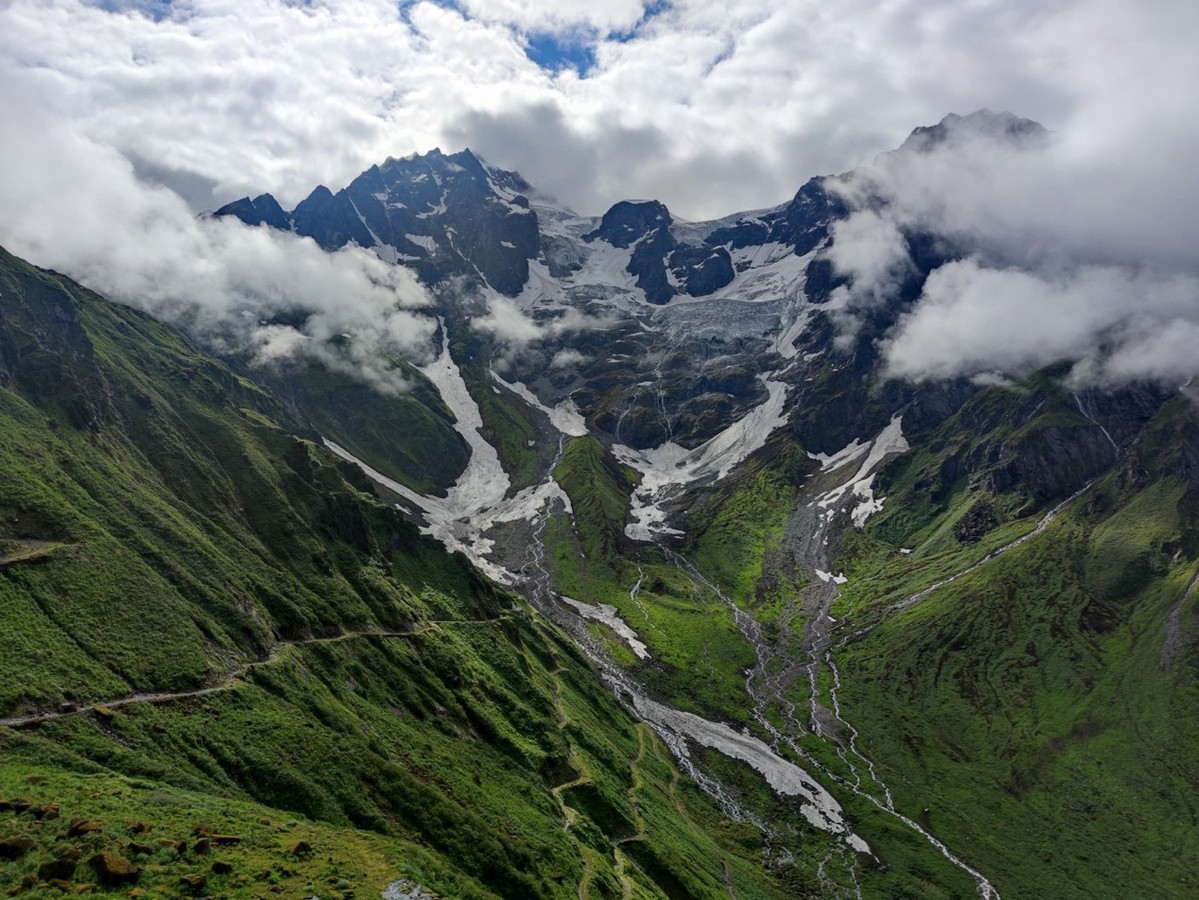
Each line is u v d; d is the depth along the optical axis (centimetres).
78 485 12388
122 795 6688
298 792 8600
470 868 8894
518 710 14450
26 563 9800
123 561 10994
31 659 8344
